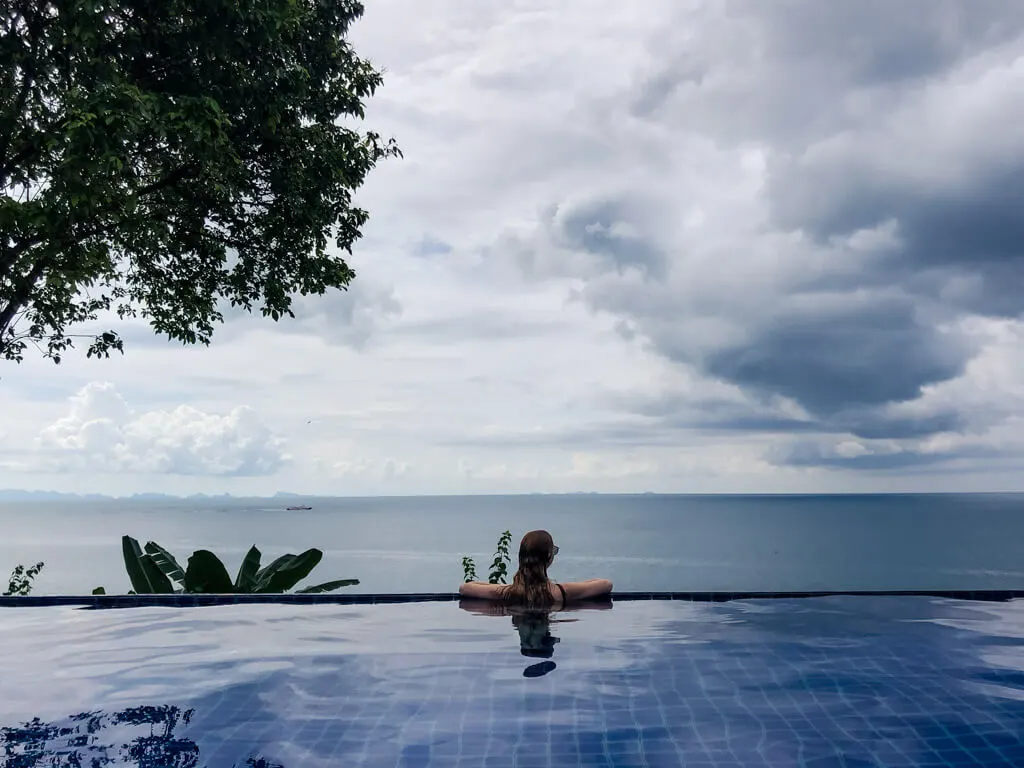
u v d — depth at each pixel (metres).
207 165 11.30
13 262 10.53
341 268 14.09
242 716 3.54
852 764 2.90
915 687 3.96
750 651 4.77
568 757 2.98
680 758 2.96
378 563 130.75
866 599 6.75
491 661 4.54
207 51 10.70
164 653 4.81
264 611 6.30
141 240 12.80
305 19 11.97
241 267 13.88
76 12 9.45
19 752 3.06
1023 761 2.93
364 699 3.78
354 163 13.30
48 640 5.24
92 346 13.20
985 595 6.90
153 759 2.97
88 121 8.91
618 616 6.01
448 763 2.92
